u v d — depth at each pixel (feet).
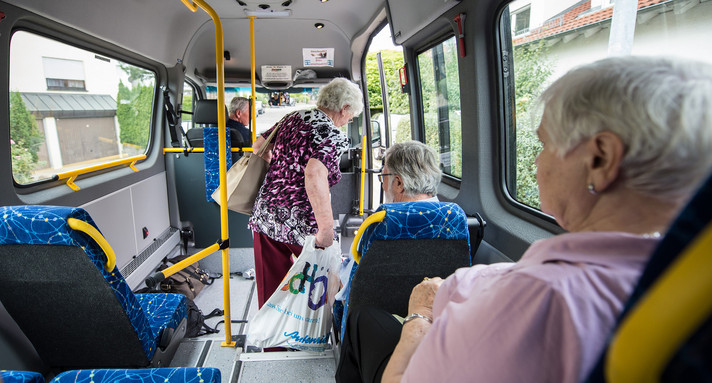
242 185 7.76
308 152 6.58
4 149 6.88
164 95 13.41
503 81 6.98
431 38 9.36
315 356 7.06
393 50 13.10
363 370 4.27
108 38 9.55
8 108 6.90
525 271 1.87
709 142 1.61
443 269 5.07
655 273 1.00
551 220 5.98
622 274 1.69
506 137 7.16
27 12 7.04
